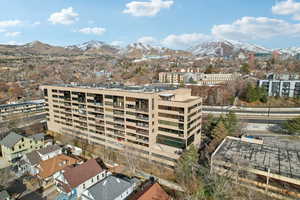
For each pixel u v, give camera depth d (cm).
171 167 5300
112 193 3959
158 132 5828
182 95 6675
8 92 14550
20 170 5328
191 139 5769
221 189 3875
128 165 5634
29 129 8562
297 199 3806
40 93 15050
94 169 4750
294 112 10425
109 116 6359
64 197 4116
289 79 13438
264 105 11625
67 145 6881
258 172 4169
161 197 3703
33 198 4231
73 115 7406
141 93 5478
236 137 6506
